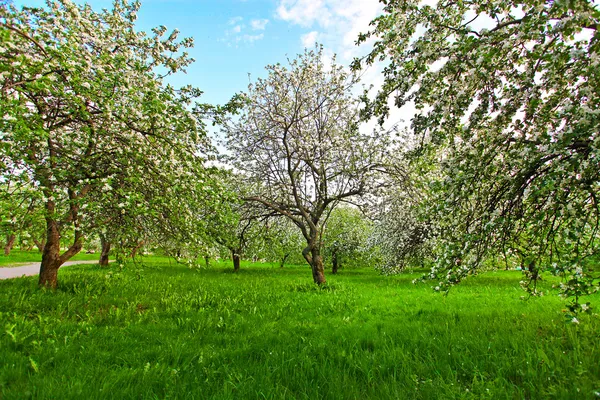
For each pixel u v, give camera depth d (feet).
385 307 24.59
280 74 36.52
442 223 15.23
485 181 13.35
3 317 17.58
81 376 11.01
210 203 22.12
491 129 13.00
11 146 13.92
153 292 29.66
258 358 13.79
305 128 39.63
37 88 14.06
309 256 39.60
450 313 21.56
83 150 22.70
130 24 26.94
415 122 13.89
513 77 12.90
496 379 10.37
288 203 43.27
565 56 9.62
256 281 42.88
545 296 27.07
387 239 51.01
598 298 25.21
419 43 12.64
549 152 10.38
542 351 11.82
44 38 15.25
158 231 23.85
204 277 46.98
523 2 10.05
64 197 19.70
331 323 19.42
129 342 15.44
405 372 11.62
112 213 21.62
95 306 22.74
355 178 38.09
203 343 15.75
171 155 20.54
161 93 18.13
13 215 16.72
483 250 13.74
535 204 12.59
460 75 13.19
